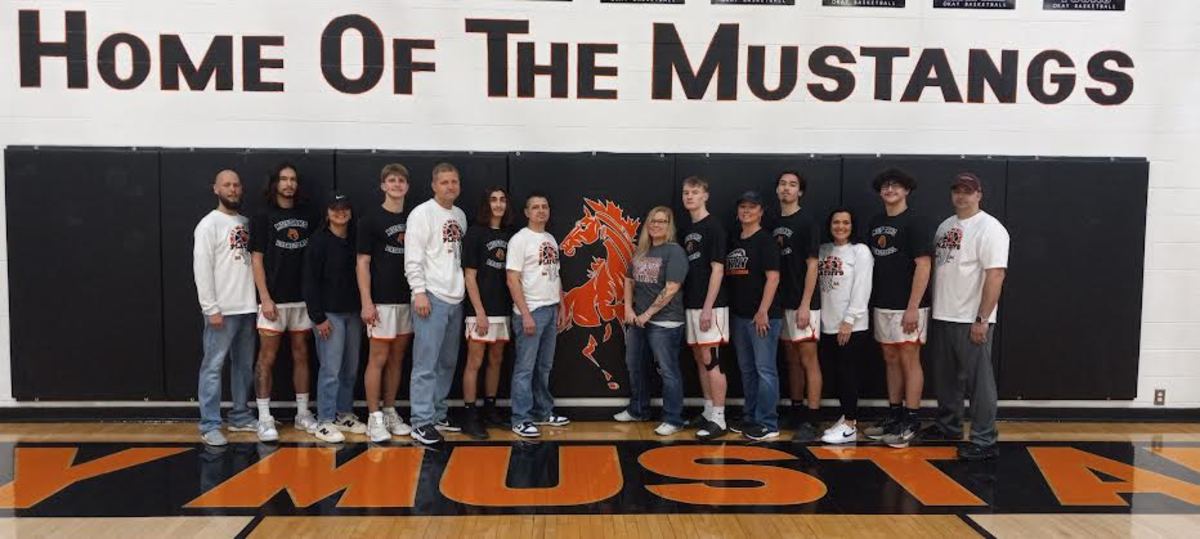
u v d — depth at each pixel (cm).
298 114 525
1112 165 536
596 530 346
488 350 507
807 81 535
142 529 345
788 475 420
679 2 529
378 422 475
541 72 529
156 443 474
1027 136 542
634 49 530
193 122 521
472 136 531
